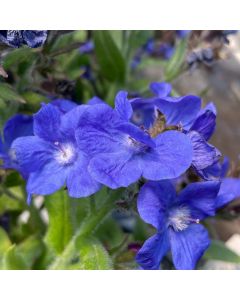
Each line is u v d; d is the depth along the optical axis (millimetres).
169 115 72
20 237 95
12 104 89
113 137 67
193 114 71
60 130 71
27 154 72
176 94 104
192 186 68
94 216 73
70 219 83
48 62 83
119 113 65
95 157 65
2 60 77
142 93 107
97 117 65
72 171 69
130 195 69
